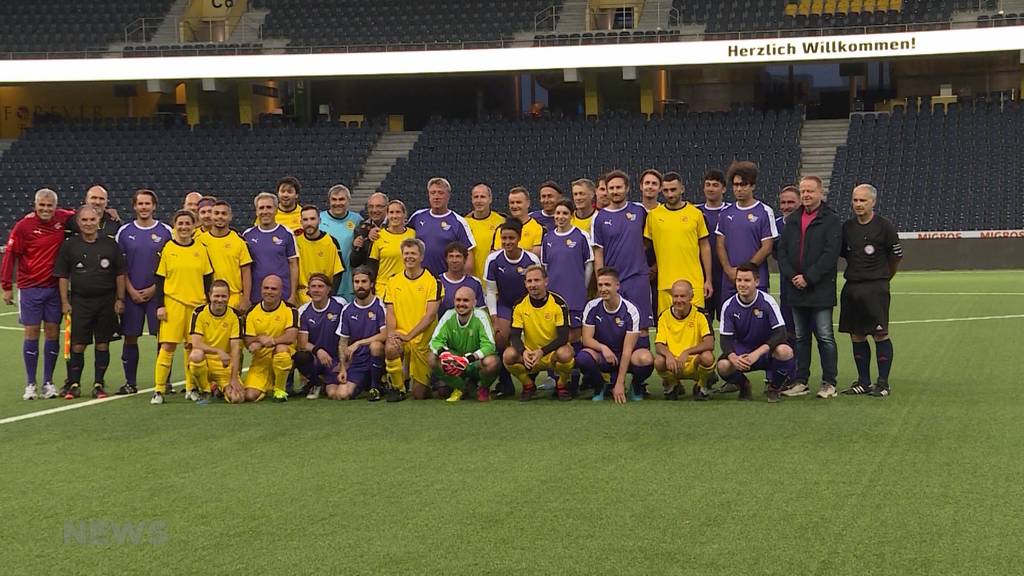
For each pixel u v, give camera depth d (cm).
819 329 923
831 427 783
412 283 955
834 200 2905
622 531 524
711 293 991
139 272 1010
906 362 1151
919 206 2841
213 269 1001
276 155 3300
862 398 916
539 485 619
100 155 3312
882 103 3294
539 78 3456
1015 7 3111
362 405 931
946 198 2844
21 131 3547
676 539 510
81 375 1070
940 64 3241
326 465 680
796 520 539
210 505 585
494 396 971
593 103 3388
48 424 852
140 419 871
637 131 3222
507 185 3122
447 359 923
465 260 978
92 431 817
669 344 923
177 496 606
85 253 986
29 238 990
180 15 3503
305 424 834
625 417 842
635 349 926
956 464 656
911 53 2961
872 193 912
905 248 2722
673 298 917
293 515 561
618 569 469
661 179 991
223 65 3241
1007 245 2656
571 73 3172
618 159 3139
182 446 752
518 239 955
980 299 1875
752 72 3362
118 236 1016
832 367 927
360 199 3158
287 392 1013
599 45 3131
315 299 977
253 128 3400
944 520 536
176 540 520
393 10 3488
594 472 650
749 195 980
